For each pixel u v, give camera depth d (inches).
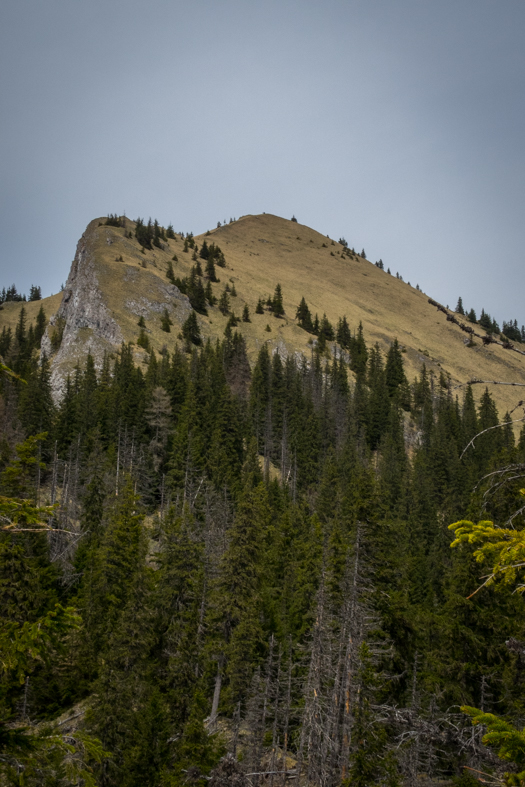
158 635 1315.2
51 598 1439.5
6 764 314.2
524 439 3299.7
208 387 3722.9
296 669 1179.3
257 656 1212.5
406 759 794.2
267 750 1109.1
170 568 1385.3
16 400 3602.4
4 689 376.8
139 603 1127.0
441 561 1860.2
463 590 904.3
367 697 756.0
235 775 783.1
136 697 1035.9
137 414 3102.9
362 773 661.3
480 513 514.3
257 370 4825.3
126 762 885.2
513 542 275.4
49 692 1291.8
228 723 1208.8
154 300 6343.5
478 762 595.2
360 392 4835.1
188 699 1014.4
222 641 1218.6
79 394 3572.8
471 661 870.4
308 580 1332.4
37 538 1659.7
